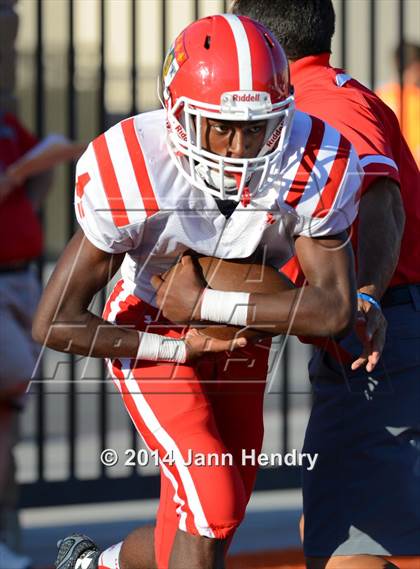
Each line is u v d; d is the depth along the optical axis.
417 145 17.86
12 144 12.69
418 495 10.80
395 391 10.84
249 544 16.08
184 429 9.74
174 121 8.95
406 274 10.99
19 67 21.77
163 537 9.98
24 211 12.59
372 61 17.75
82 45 23.03
